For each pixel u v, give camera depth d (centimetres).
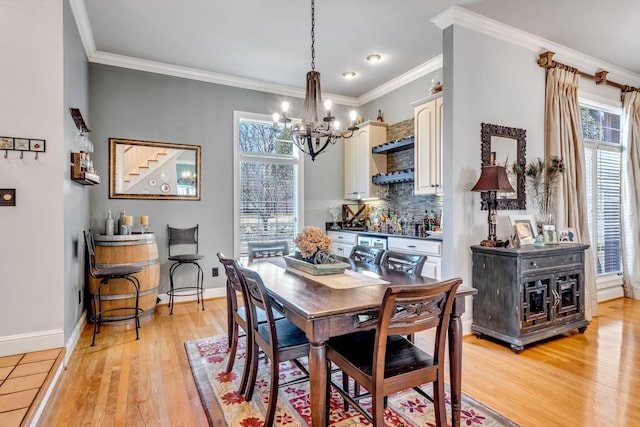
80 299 312
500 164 329
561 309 302
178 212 416
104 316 326
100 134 378
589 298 363
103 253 327
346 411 193
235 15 303
